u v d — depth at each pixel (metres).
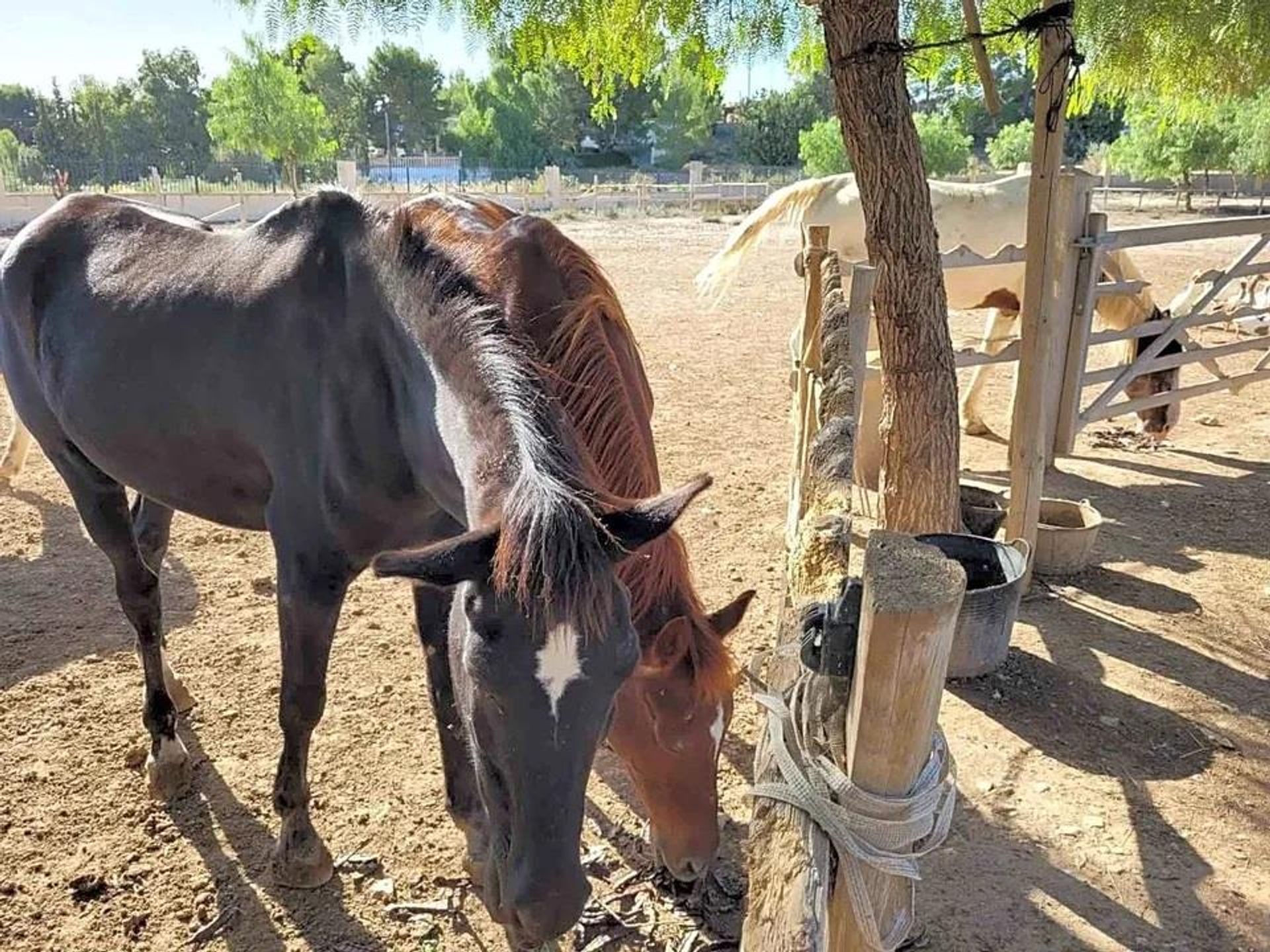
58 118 57.78
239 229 3.28
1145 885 2.80
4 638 4.19
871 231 3.85
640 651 1.79
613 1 5.11
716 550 5.12
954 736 3.51
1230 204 27.00
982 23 5.52
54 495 5.93
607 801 3.18
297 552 2.68
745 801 3.16
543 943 1.82
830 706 1.65
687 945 2.59
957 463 4.05
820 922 1.41
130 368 2.95
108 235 3.37
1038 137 4.05
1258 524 5.48
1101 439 7.15
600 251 18.70
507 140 56.62
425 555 1.65
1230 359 9.58
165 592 4.67
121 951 2.60
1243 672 3.95
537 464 1.76
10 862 2.90
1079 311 5.79
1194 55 6.29
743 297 13.45
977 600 3.66
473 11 4.87
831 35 3.73
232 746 3.48
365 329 2.44
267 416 2.66
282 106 32.91
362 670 3.97
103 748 3.46
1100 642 4.16
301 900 2.79
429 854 2.96
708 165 51.66
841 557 2.04
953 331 10.86
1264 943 2.59
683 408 7.74
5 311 3.50
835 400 3.04
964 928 2.64
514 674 1.61
